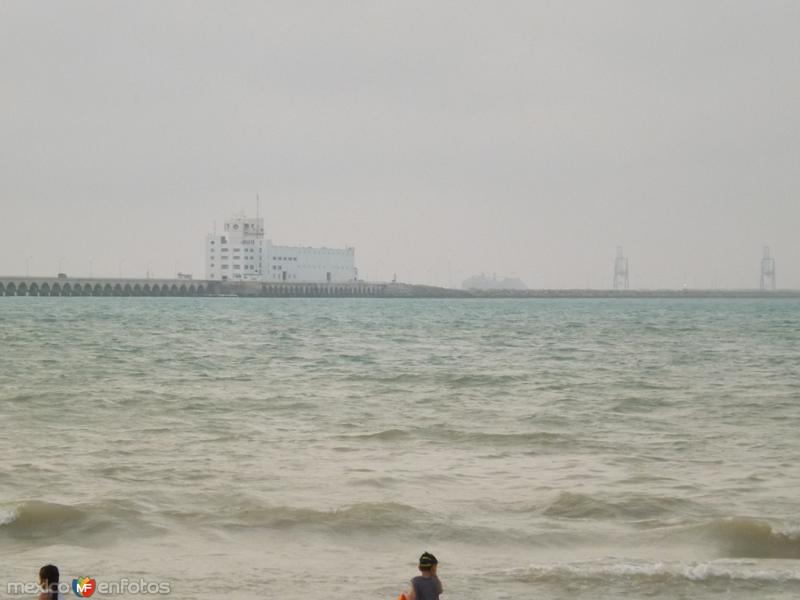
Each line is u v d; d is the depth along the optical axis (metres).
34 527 23.66
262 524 24.25
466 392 56.50
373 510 25.23
